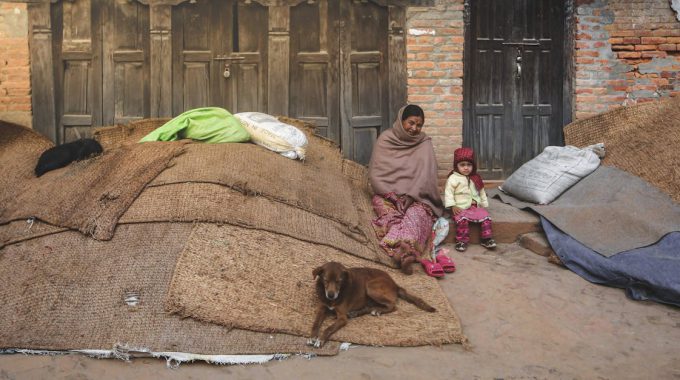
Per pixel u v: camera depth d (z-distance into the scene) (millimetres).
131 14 6820
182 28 6871
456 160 5773
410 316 4168
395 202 5539
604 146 6457
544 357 3766
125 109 6895
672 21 7066
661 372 3584
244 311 3924
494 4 7359
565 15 7328
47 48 6766
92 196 4863
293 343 3756
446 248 5770
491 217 5949
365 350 3783
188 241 4355
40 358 3578
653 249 5016
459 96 7004
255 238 4586
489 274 5129
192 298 3904
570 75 7250
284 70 6922
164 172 5082
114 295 3967
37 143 6484
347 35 6957
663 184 5664
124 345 3609
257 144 5914
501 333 4090
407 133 5730
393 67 6973
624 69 7109
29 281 4137
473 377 3506
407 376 3498
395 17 6922
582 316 4375
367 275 4191
